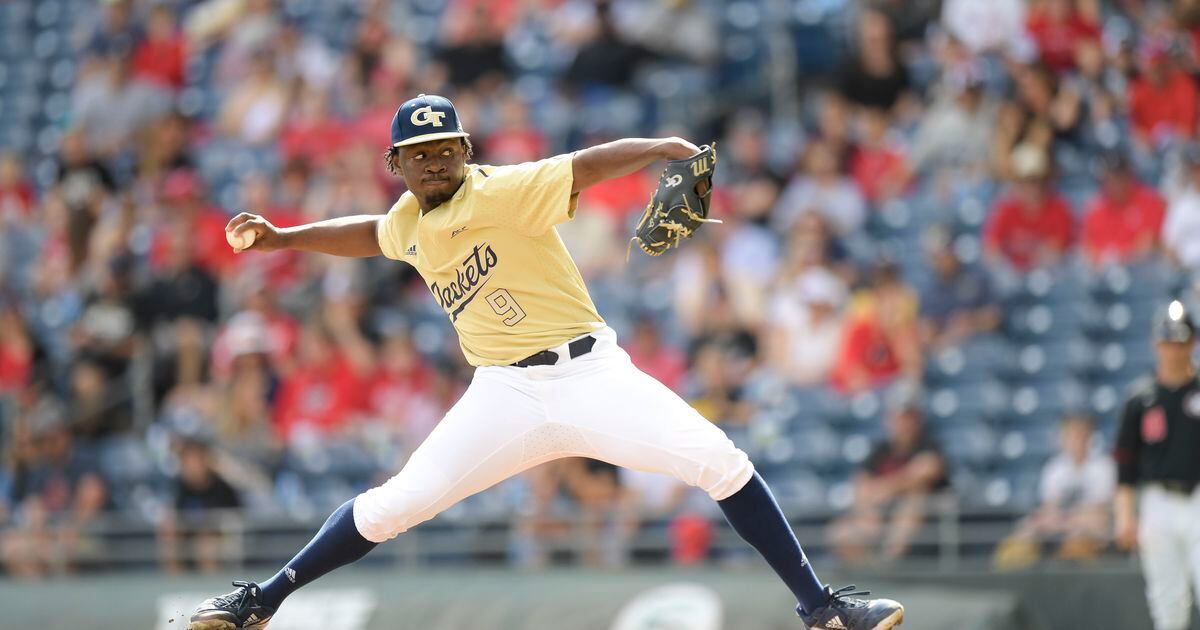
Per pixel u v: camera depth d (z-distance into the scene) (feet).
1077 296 122.93
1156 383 93.56
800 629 96.78
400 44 163.02
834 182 136.87
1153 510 93.04
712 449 51.75
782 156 145.89
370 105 159.02
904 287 123.03
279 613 107.65
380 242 55.62
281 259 139.03
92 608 109.19
